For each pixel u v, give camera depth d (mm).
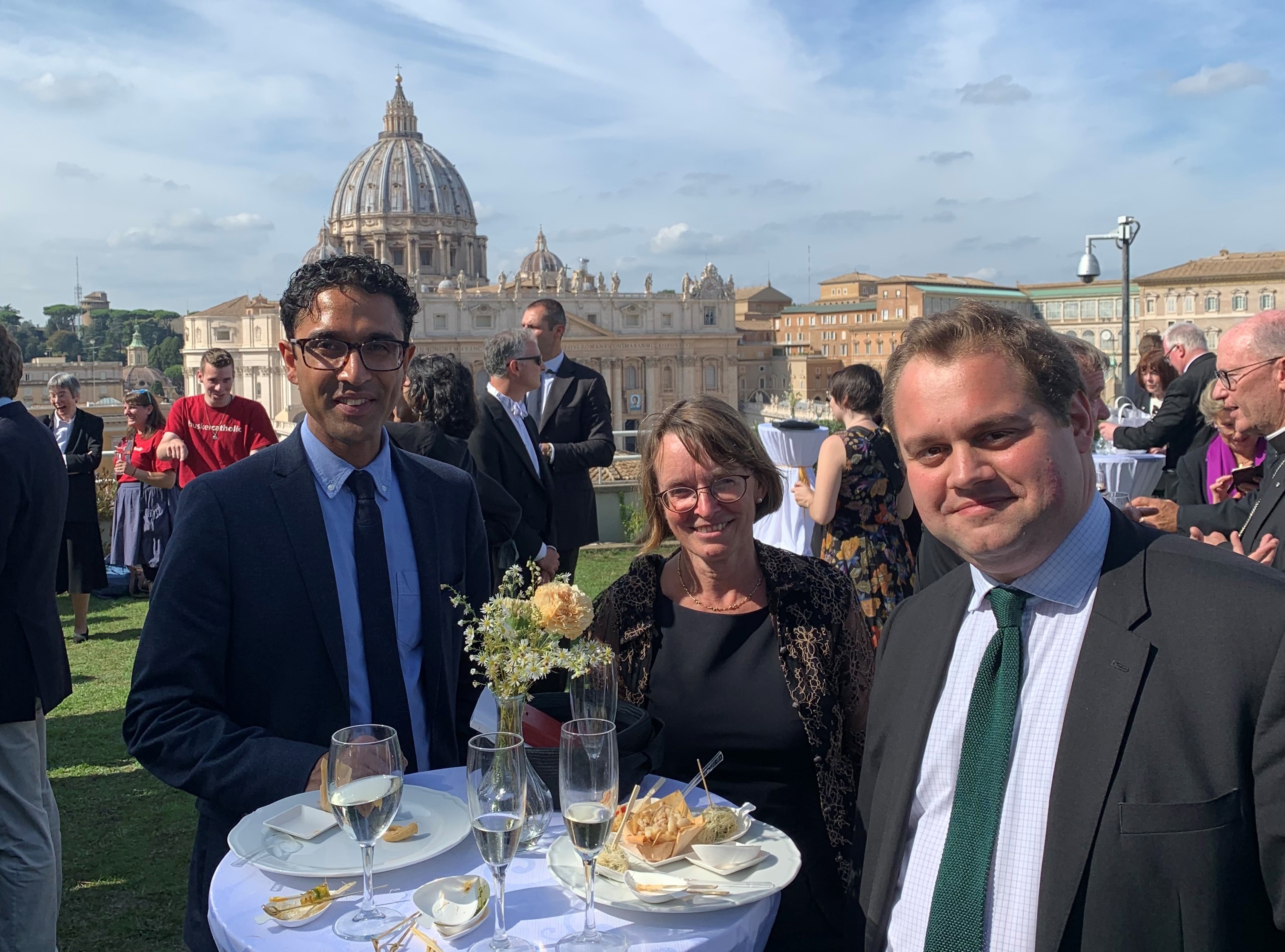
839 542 5582
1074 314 79500
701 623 3254
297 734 2949
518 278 101375
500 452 6223
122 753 6473
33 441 3926
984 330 1943
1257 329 4020
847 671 3207
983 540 1944
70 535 9023
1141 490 6988
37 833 3906
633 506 13172
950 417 1901
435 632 3143
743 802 3104
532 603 2658
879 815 2230
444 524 3260
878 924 2154
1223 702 1759
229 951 2191
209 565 2883
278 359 108188
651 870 2438
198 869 2885
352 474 3080
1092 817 1807
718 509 3111
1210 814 1734
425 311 94188
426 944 2123
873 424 5664
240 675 2947
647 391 104500
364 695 3023
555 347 7359
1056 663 1985
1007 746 1966
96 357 167125
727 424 3137
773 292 140875
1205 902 1721
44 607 3957
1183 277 51594
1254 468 4621
